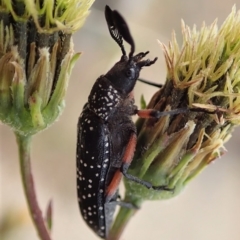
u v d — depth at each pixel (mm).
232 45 105
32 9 102
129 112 111
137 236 214
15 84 105
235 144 238
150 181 110
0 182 198
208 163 109
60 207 207
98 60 207
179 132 108
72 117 213
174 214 224
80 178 113
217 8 240
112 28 110
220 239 224
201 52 105
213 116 107
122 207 113
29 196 110
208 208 230
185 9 235
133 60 111
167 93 108
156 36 204
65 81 106
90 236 207
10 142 209
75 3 104
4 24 103
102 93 111
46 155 207
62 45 105
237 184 236
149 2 223
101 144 111
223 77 105
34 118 106
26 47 104
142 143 110
